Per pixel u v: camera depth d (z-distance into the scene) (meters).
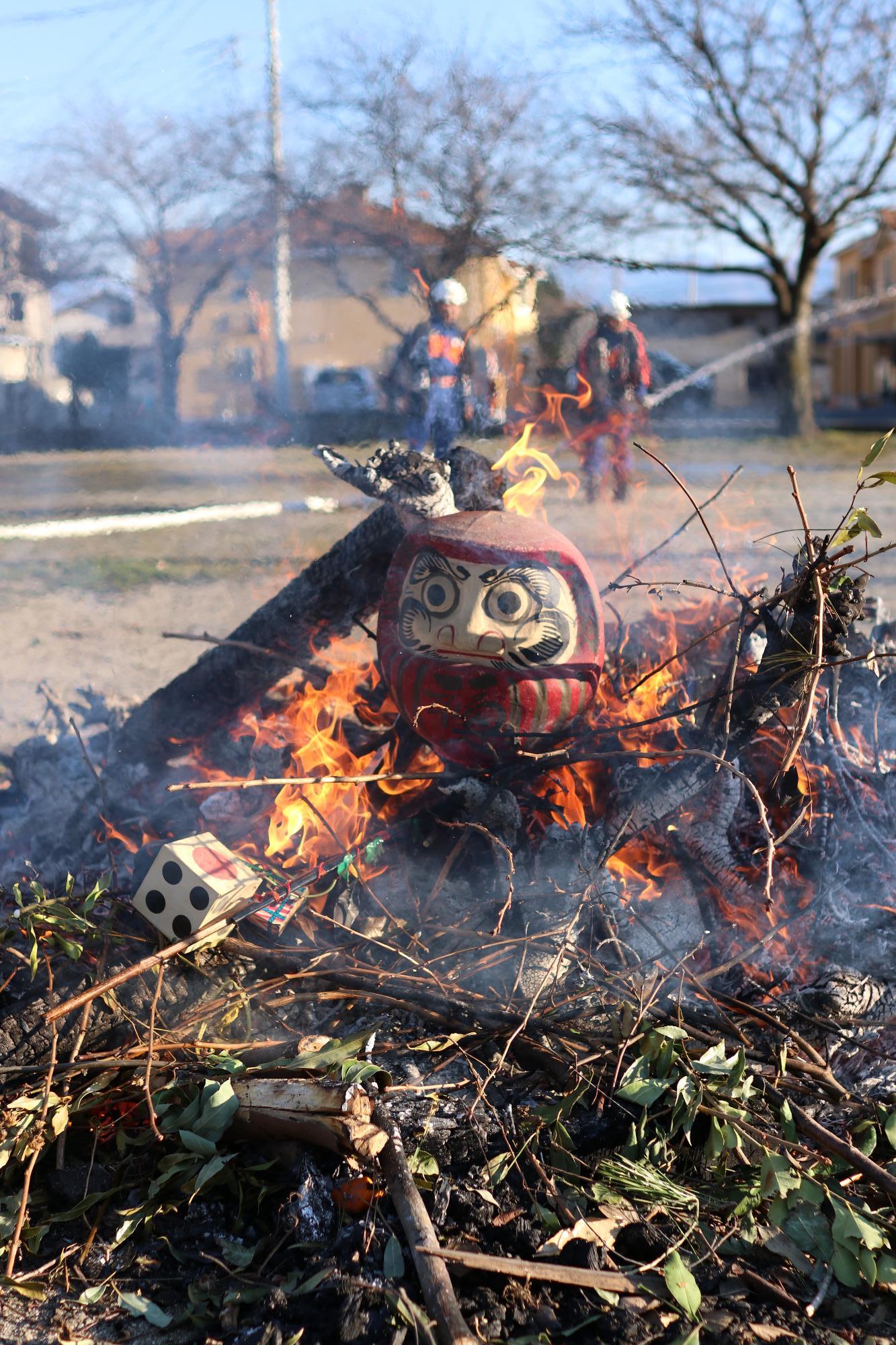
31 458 20.38
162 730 3.96
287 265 22.41
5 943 2.70
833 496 12.83
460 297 6.52
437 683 2.91
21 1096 2.42
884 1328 2.03
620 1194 2.27
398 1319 1.97
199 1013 2.63
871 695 3.52
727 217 24.78
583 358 10.01
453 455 3.54
